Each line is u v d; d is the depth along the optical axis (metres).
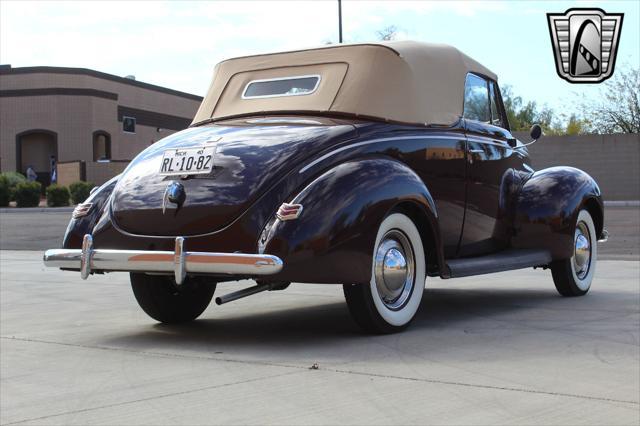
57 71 42.31
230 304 6.30
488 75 6.16
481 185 5.64
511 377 3.54
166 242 4.35
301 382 3.49
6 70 42.59
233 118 5.23
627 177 28.61
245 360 3.99
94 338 4.82
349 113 4.89
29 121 42.47
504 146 6.04
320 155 4.41
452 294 6.71
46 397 3.40
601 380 3.48
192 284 5.16
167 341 4.64
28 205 33.19
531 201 6.08
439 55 5.54
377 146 4.70
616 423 2.85
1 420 3.06
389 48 5.16
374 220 4.32
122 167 38.88
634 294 6.54
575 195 6.15
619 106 35.19
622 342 4.36
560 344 4.30
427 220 4.79
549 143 29.02
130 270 4.45
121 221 4.56
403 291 4.72
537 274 8.41
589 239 6.53
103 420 3.02
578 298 6.32
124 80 46.78
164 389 3.45
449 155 5.29
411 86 5.18
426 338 4.50
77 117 42.44
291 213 4.12
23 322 5.53
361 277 4.29
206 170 4.44
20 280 8.38
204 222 4.29
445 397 3.21
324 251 4.12
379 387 3.38
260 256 4.02
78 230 4.73
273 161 4.35
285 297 6.68
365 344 4.34
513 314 5.46
